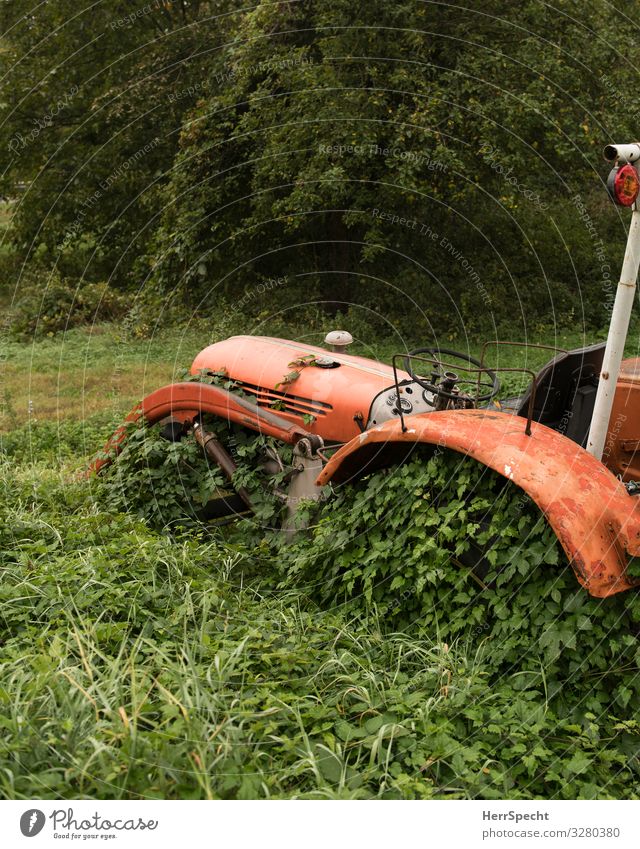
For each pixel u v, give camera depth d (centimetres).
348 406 401
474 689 270
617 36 1125
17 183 1583
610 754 257
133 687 235
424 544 313
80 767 210
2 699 230
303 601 354
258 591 374
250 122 1060
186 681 246
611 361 291
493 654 286
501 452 289
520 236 1338
